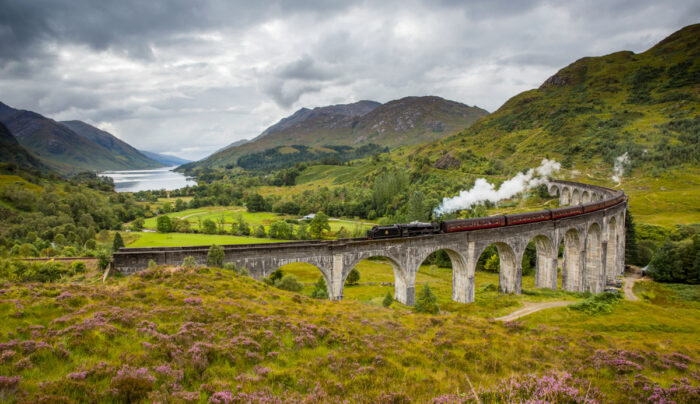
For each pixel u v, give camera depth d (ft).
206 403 44.91
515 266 203.31
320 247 158.61
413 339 86.07
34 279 151.43
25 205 499.10
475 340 88.07
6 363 47.24
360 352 72.33
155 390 45.65
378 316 108.27
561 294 199.72
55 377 45.57
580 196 445.78
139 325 68.18
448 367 69.05
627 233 304.50
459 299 195.93
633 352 79.71
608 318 154.71
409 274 176.24
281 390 51.60
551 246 214.28
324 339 77.66
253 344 67.15
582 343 90.84
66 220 456.86
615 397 56.49
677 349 92.79
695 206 412.77
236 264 144.36
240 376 54.08
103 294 85.81
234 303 92.73
